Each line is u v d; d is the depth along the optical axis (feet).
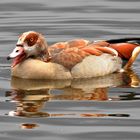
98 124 51.70
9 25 76.79
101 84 61.93
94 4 83.92
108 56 65.21
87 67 63.87
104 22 77.82
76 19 78.69
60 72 63.36
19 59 63.87
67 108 54.95
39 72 63.26
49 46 68.64
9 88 60.54
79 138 49.34
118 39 66.85
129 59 66.39
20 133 50.11
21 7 82.79
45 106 55.42
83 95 58.49
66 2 84.74
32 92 59.41
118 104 55.88
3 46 71.15
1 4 83.87
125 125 51.57
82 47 64.95
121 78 63.87
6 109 54.85
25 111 54.24
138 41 67.46
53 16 79.51
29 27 76.18
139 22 77.82
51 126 51.34
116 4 83.92
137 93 58.90
